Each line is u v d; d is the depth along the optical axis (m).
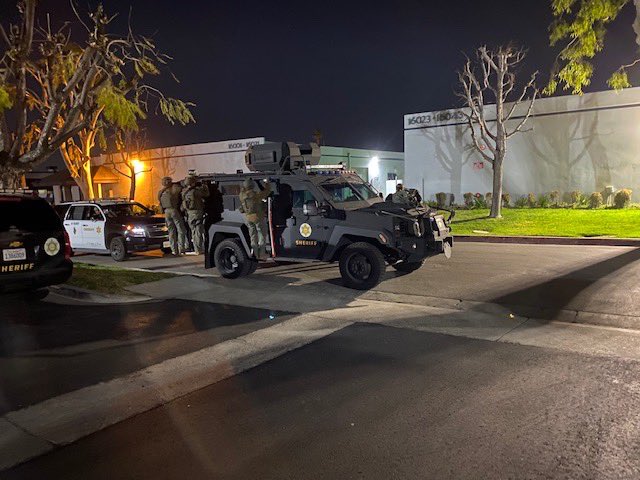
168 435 4.21
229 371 5.56
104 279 10.16
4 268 7.58
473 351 5.89
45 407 4.80
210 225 10.97
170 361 5.91
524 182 24.09
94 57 10.75
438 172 26.77
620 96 21.30
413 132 27.47
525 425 4.11
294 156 10.62
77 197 37.38
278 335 6.76
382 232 8.97
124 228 14.80
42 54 10.85
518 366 5.37
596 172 22.17
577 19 14.71
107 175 37.91
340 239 9.41
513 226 17.98
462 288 9.05
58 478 3.66
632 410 4.30
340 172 11.33
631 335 6.32
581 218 18.44
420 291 8.97
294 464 3.70
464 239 16.70
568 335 6.38
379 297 8.72
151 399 4.92
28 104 14.39
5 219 7.74
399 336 6.56
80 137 27.00
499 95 20.27
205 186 10.96
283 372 5.48
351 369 5.48
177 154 35.31
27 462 3.88
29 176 40.97
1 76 10.27
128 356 6.11
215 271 11.82
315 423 4.30
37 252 7.95
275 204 10.05
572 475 3.43
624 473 3.43
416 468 3.59
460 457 3.70
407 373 5.30
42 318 7.83
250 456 3.84
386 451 3.82
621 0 14.05
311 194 9.78
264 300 8.73
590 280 9.19
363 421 4.30
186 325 7.35
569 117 22.64
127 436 4.22
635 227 15.70
